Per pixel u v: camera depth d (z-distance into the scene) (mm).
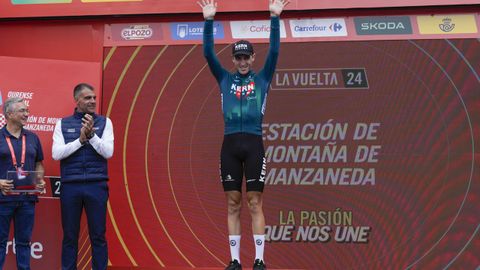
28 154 8062
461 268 8305
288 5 8672
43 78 8727
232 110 7383
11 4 9086
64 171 8055
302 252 8539
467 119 8430
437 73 8516
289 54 8742
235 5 8742
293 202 8602
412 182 8461
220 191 8750
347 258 8484
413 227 8414
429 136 8469
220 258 8672
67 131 8125
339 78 8656
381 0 8578
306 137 8656
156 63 8953
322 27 8742
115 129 8938
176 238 8766
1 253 7859
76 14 8969
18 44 9188
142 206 8836
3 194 7828
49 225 8617
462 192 8367
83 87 8133
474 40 8492
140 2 8898
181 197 8805
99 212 8047
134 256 8789
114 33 9055
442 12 8594
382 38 8633
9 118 8031
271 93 8727
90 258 8633
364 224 8492
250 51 7434
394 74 8586
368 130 8578
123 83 8969
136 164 8891
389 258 8422
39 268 8578
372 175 8531
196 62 8906
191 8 8820
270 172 8664
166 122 8891
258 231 7211
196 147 8828
